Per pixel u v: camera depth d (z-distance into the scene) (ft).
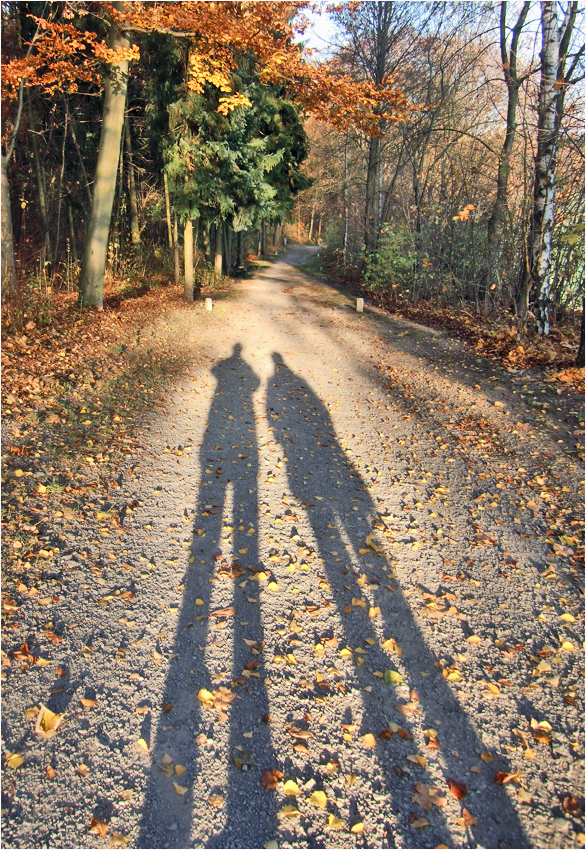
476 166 41.57
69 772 7.80
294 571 12.75
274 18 34.78
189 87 40.50
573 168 31.71
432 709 9.17
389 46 62.75
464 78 53.01
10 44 40.09
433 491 16.74
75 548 12.84
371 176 70.03
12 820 7.14
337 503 16.02
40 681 9.23
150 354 30.60
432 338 36.86
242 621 11.05
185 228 49.57
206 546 13.52
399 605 11.73
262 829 7.21
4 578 11.47
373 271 62.85
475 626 11.12
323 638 10.71
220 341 36.17
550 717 9.02
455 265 46.24
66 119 47.96
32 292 34.99
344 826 7.29
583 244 30.99
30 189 51.88
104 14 36.01
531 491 16.39
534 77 35.88
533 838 7.19
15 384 22.39
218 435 20.65
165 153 46.39
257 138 57.36
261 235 128.36
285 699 9.27
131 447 18.65
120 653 9.99
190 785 7.73
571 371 25.43
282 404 24.70
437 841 7.14
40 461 16.61
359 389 27.20
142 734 8.45
